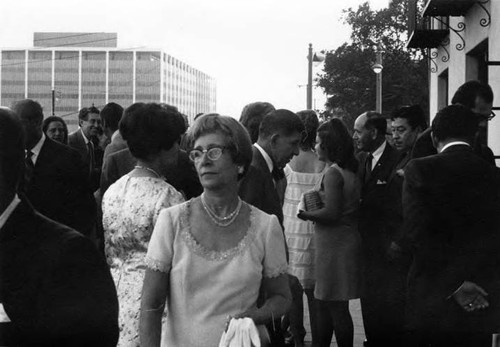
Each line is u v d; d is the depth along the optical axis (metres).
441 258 4.35
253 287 3.27
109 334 2.10
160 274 3.29
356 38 44.47
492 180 4.34
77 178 5.72
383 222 6.28
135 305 3.87
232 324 3.13
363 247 6.33
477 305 4.32
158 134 4.07
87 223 5.79
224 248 3.28
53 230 2.09
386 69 42.28
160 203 3.96
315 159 7.07
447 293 4.35
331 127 6.24
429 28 14.97
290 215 6.98
